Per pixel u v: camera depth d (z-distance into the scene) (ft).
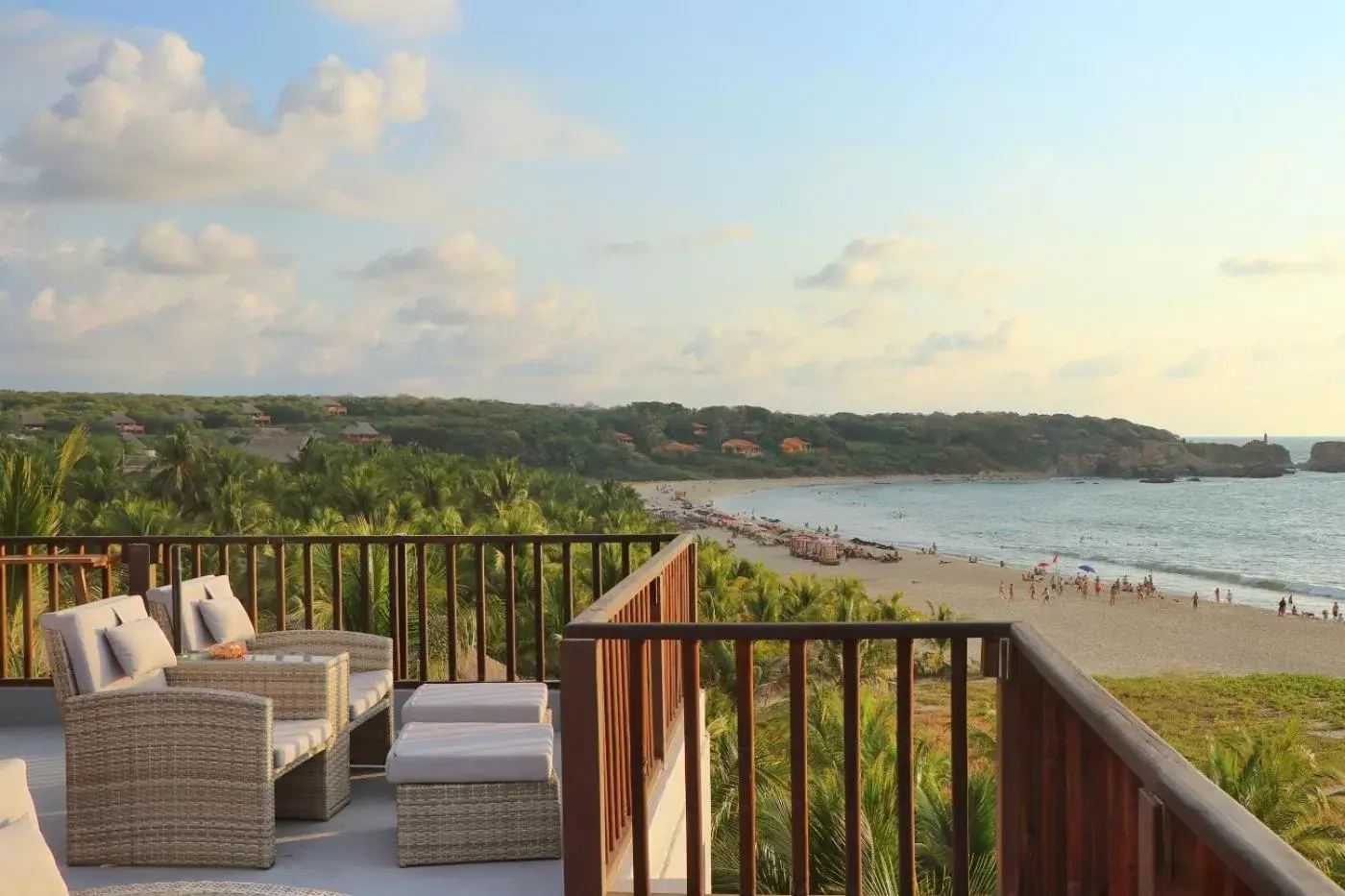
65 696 12.55
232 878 11.37
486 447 568.41
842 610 142.72
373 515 162.40
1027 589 243.40
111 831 11.63
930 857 40.78
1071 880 6.79
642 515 254.06
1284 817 61.05
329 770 13.37
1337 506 500.74
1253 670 152.15
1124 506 517.55
